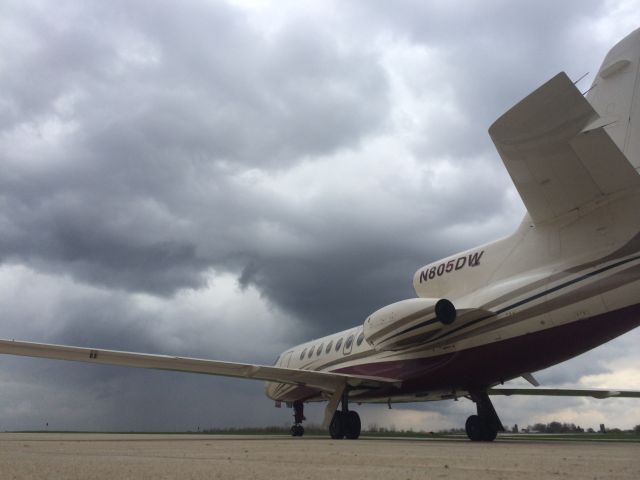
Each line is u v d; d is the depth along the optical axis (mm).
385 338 12641
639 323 9766
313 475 4184
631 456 6559
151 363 12703
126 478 3846
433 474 4316
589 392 17375
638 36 10891
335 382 14273
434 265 13547
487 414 13469
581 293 10125
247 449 7547
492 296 11594
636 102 10664
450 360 12445
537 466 5062
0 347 11469
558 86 7699
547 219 10672
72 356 11961
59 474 4070
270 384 20750
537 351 10930
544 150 8836
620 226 9766
